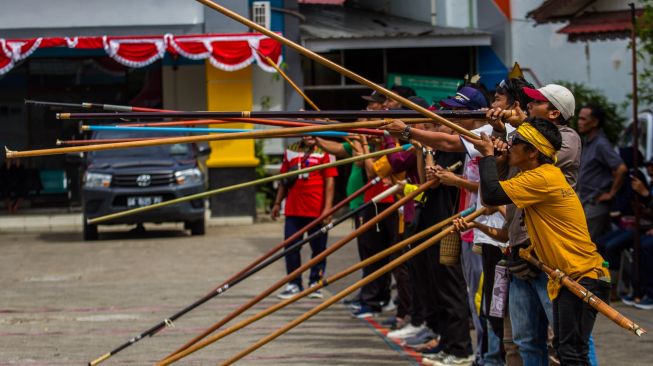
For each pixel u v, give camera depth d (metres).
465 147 7.82
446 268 9.38
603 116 13.20
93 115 7.35
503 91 7.66
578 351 6.70
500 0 26.75
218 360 10.02
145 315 12.86
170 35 23.52
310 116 7.03
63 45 23.17
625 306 12.71
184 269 17.16
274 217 14.12
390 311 12.74
